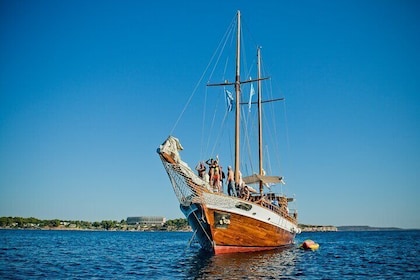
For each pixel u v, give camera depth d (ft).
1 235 414.00
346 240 370.73
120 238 406.21
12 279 90.43
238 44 152.25
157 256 156.15
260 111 204.74
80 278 94.17
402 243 291.58
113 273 103.30
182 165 117.29
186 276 96.53
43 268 111.96
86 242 285.43
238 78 149.38
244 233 131.03
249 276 95.66
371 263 131.85
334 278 97.14
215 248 127.44
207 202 120.47
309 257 146.00
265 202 141.18
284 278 94.58
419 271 111.96
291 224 173.88
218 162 129.80
